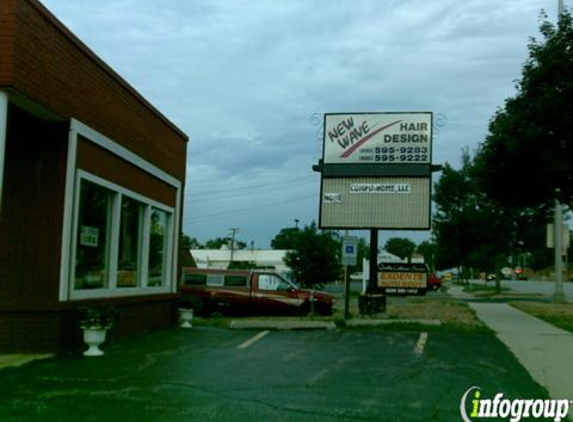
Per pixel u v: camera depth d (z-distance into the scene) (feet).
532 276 400.06
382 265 138.62
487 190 72.90
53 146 40.88
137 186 52.85
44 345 39.91
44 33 37.76
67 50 40.45
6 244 40.37
